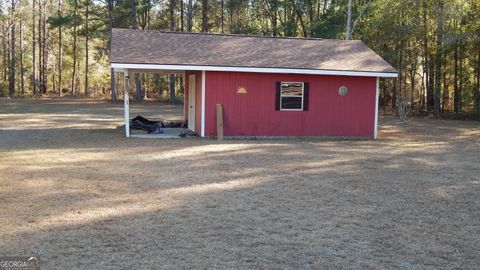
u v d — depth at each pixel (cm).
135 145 1223
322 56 1586
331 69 1474
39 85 4541
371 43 2738
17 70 4625
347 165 974
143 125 1526
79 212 585
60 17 3547
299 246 477
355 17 2992
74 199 648
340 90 1533
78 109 2747
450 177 860
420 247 481
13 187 714
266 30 3672
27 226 526
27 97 3984
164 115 2400
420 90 3077
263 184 770
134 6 3453
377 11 2720
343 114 1543
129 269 411
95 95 4403
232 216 581
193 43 1560
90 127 1702
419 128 1978
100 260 431
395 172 902
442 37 2441
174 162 968
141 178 798
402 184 791
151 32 1603
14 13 4244
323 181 804
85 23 3944
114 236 498
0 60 4788
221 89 1454
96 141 1292
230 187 743
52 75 4769
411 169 941
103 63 4894
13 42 4247
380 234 521
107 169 876
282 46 1645
